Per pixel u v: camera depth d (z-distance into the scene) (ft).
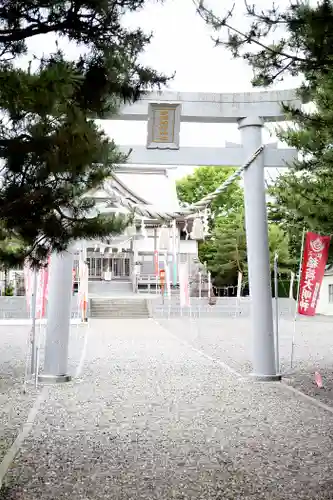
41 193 13.26
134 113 29.12
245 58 15.83
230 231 125.18
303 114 20.51
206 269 127.85
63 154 12.20
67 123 12.29
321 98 20.56
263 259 32.83
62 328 32.45
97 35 12.87
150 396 27.84
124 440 19.33
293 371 36.65
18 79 10.87
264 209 32.81
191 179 146.00
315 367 38.52
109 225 14.80
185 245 127.34
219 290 131.23
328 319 98.58
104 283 128.67
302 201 25.57
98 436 19.88
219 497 13.56
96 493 13.88
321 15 13.91
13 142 12.19
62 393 28.55
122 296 110.73
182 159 31.35
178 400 26.84
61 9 12.34
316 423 21.94
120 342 55.11
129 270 136.46
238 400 26.84
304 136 24.93
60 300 32.32
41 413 23.79
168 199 111.75
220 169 145.79
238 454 17.53
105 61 13.04
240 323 83.82
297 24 14.58
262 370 32.81
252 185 32.60
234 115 31.96
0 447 18.30
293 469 15.89
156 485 14.51
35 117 12.21
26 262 15.57
